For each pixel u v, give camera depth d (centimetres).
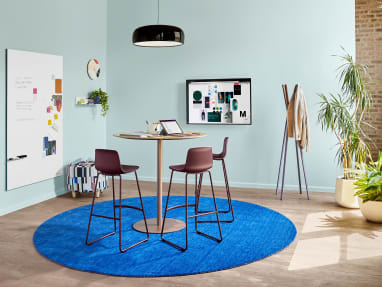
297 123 535
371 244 366
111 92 686
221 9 618
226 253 344
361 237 386
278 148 605
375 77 674
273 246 361
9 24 463
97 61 652
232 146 626
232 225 427
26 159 496
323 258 333
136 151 679
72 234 396
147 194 573
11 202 478
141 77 668
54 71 543
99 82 664
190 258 333
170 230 408
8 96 464
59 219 446
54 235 392
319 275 299
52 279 294
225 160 631
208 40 628
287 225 425
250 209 492
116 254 343
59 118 557
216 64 627
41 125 520
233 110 618
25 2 487
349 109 563
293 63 589
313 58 580
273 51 597
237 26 612
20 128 484
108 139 694
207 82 627
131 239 382
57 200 535
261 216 461
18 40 479
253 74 608
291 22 587
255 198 551
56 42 549
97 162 368
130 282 289
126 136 386
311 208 497
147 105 669
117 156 352
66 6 569
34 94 505
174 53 648
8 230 407
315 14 575
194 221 442
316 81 580
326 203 521
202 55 633
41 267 316
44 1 522
